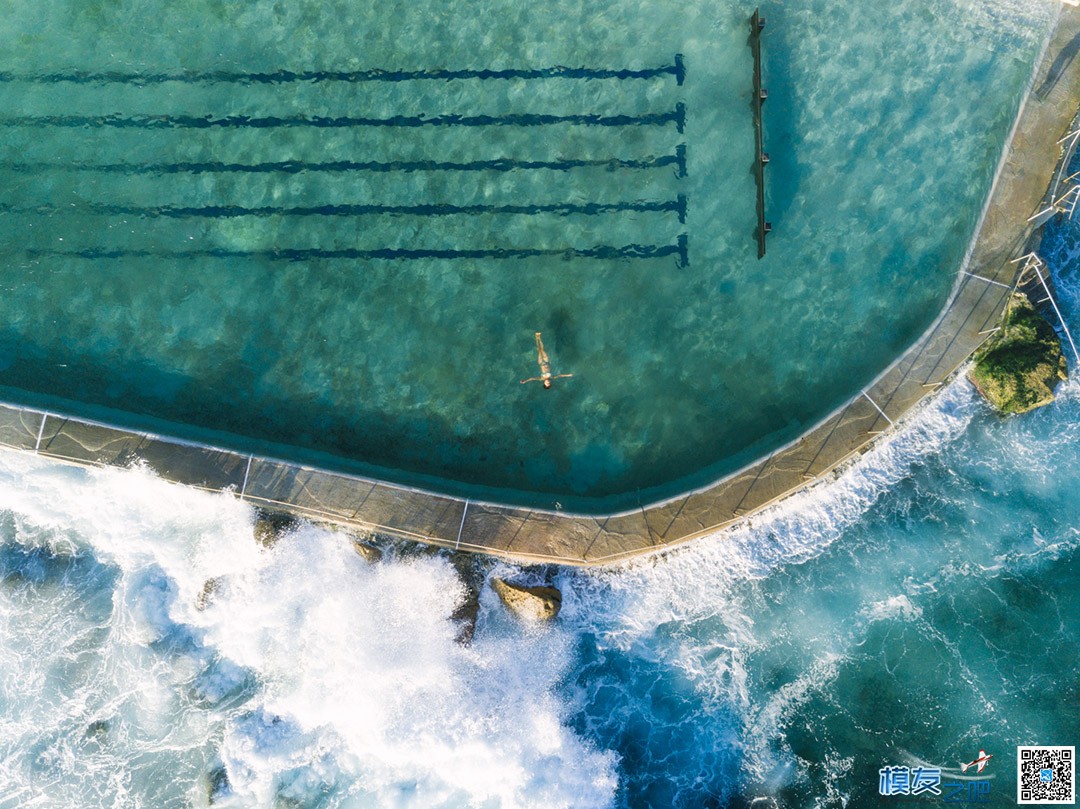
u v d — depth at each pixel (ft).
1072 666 51.44
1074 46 52.85
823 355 53.01
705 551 51.85
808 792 51.06
